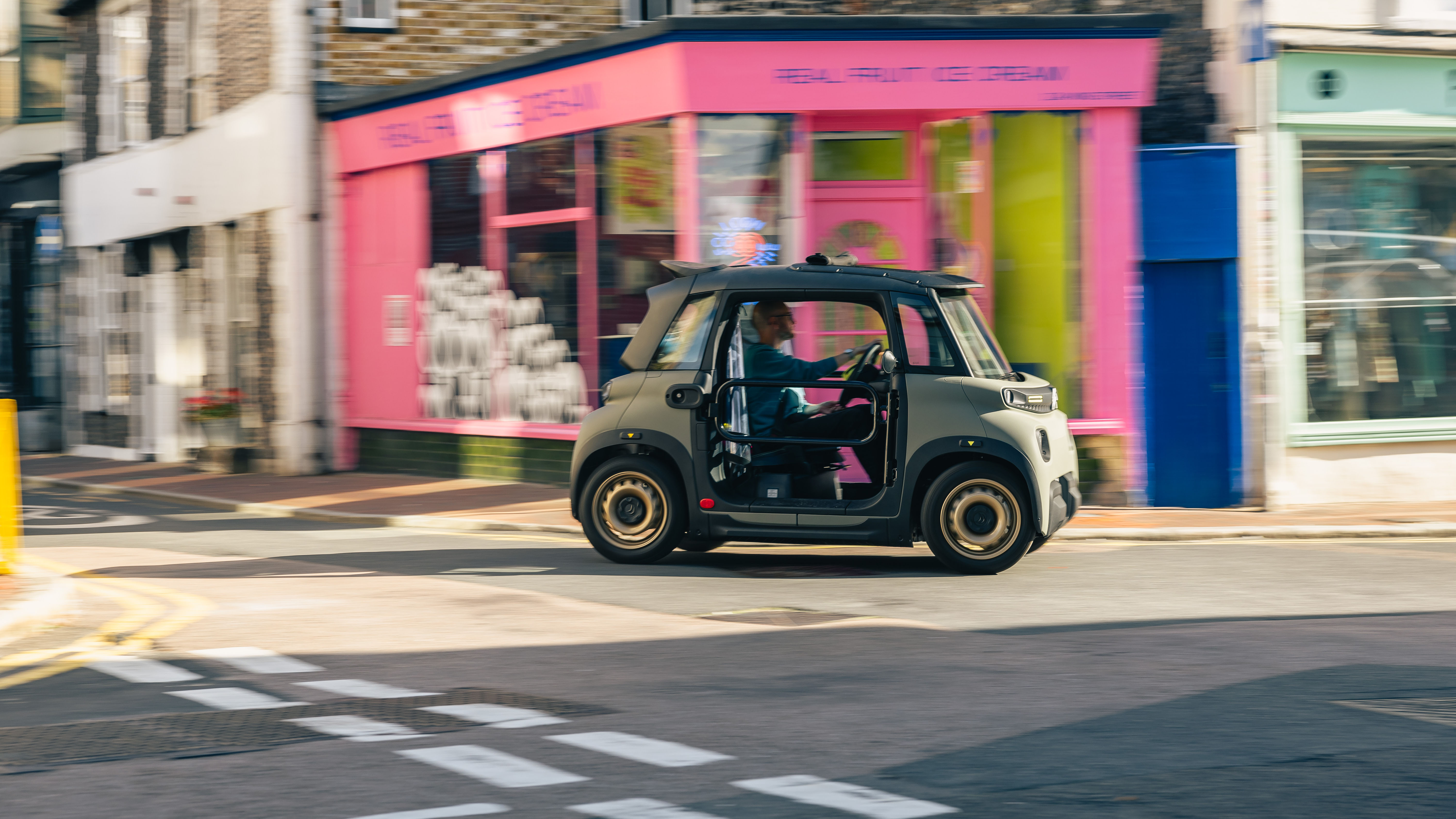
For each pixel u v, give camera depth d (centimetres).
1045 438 1012
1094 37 1376
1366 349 1495
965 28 1372
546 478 1617
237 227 2019
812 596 929
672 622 837
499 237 1655
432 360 1764
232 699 652
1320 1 1445
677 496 1049
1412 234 1505
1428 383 1517
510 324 1648
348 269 1878
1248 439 1420
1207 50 1451
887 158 1470
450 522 1360
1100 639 777
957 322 1027
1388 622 830
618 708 627
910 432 1001
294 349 1858
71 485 1923
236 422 2022
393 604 908
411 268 1781
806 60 1390
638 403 1052
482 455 1694
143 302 2372
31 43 2681
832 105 1398
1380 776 511
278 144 1855
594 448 1064
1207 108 1454
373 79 1859
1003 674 689
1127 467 1407
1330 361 1484
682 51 1391
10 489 1027
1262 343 1414
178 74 2194
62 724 607
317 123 1852
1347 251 1486
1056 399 1088
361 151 1822
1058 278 1416
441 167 1731
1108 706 620
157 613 886
